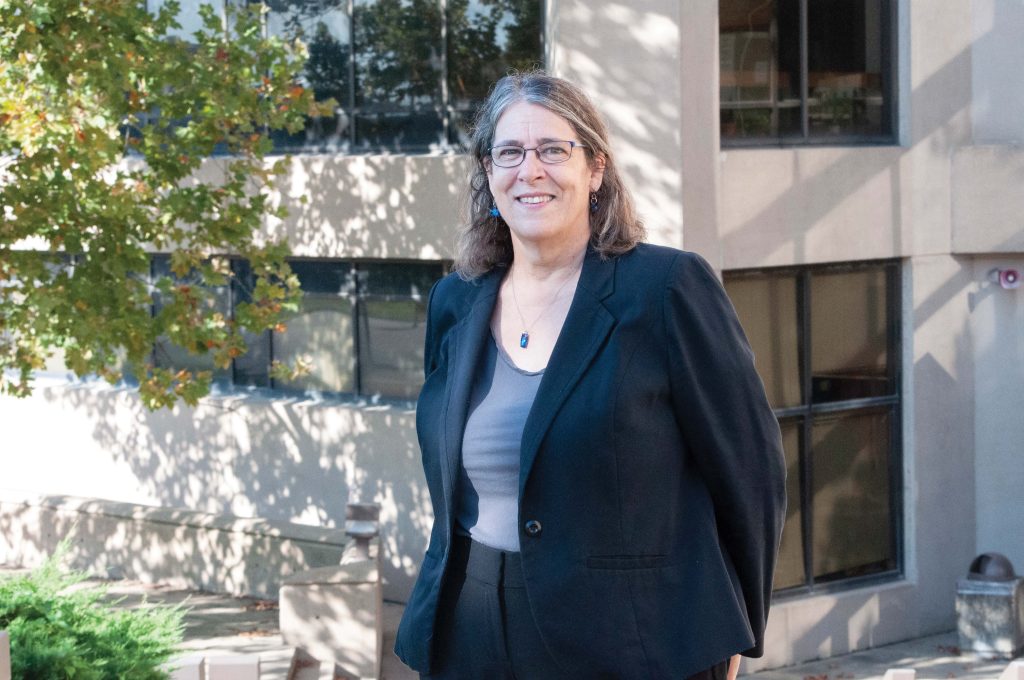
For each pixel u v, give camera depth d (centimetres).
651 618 249
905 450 1227
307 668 1011
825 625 1177
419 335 1272
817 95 1168
